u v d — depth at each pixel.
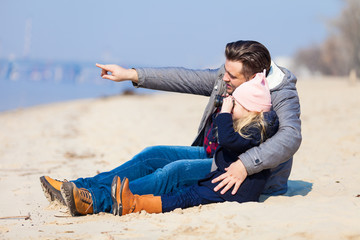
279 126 4.29
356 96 24.55
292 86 4.43
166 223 3.91
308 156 8.59
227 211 4.03
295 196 4.77
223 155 4.41
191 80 4.70
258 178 4.32
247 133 4.18
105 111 24.02
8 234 3.85
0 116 23.67
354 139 10.40
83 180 4.56
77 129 15.42
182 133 13.39
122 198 4.22
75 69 150.50
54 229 3.94
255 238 3.38
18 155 9.55
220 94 4.59
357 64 42.38
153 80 4.68
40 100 43.31
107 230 3.82
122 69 4.67
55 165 8.15
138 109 24.22
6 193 5.76
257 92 4.16
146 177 4.43
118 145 11.03
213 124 4.64
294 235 3.41
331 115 16.05
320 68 89.75
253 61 4.18
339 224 3.60
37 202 5.26
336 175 6.42
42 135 13.71
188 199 4.34
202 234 3.56
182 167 4.45
